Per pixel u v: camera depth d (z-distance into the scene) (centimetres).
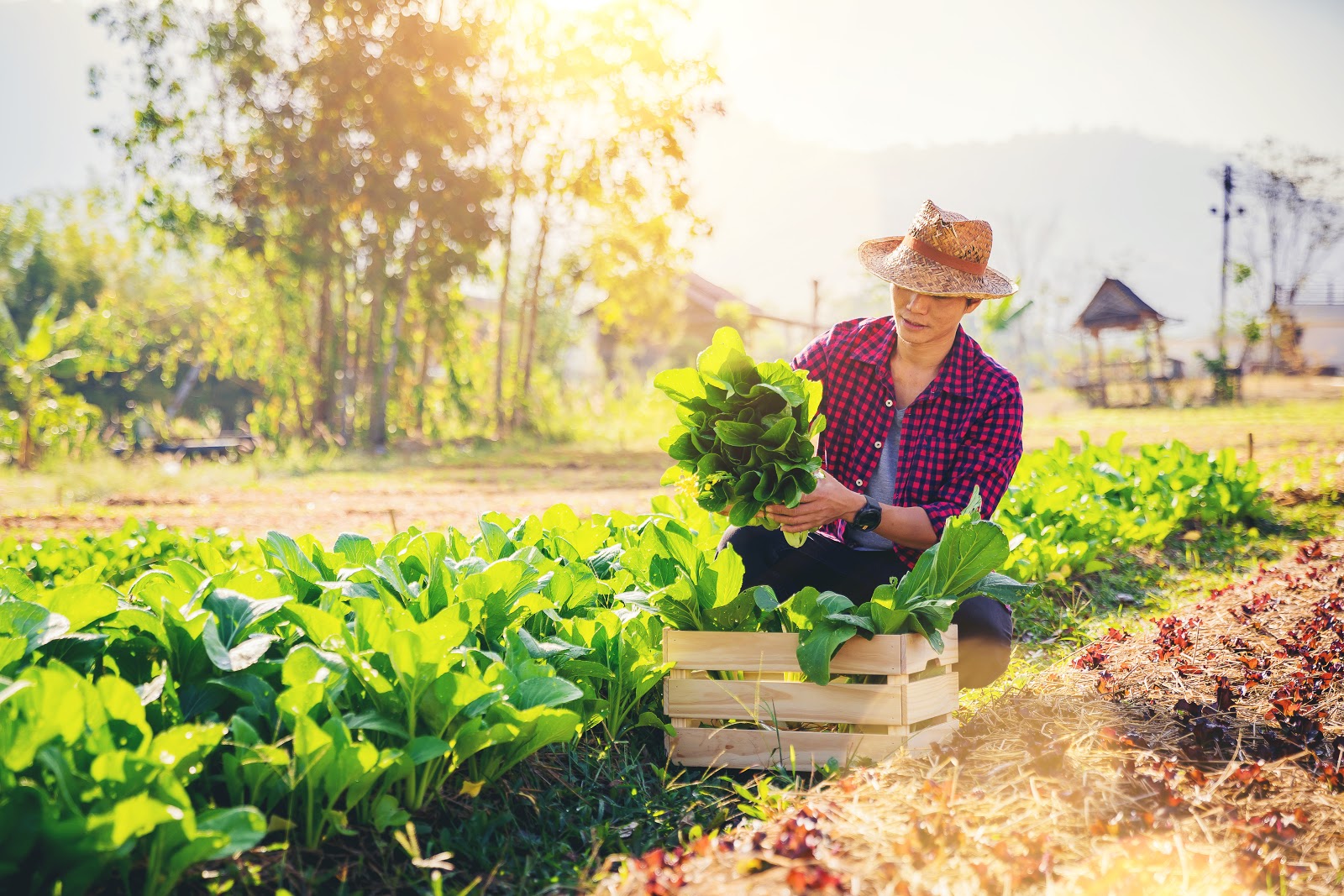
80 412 1923
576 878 204
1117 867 188
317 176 2206
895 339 306
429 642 203
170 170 2298
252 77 2217
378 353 2397
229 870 179
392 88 2148
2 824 152
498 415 2469
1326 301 5675
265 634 214
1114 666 333
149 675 221
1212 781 241
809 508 266
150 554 436
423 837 210
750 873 189
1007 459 300
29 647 194
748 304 4016
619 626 268
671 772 266
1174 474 746
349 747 189
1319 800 232
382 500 1198
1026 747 259
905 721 253
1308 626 364
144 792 159
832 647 245
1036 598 476
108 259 3897
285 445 2100
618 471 1708
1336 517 775
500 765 232
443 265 2330
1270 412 2525
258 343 2648
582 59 2277
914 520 279
